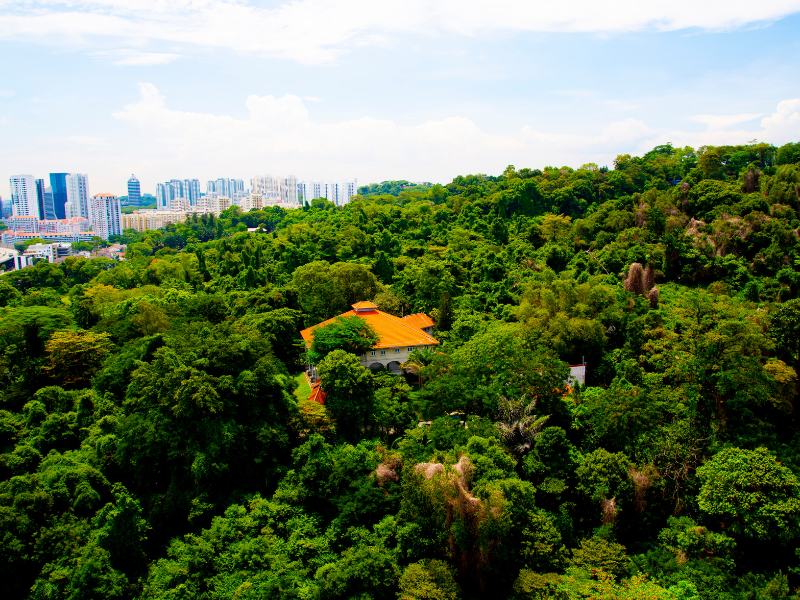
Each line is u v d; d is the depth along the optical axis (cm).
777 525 4156
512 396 5488
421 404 5816
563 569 4250
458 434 5134
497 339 6188
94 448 5419
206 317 7294
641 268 8594
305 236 14738
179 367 5297
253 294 9300
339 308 9112
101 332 7588
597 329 7050
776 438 5400
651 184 16362
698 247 9750
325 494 4922
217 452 4947
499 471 4469
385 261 11381
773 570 4288
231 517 4769
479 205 17025
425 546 4366
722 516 4522
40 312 7644
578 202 16312
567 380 6038
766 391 5222
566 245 11712
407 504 4559
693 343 5853
